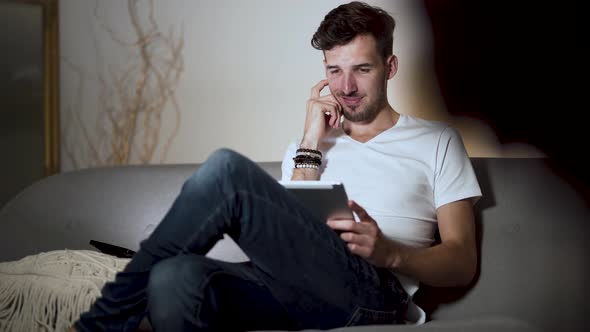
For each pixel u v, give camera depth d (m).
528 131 2.82
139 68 3.88
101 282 1.54
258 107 3.77
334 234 1.37
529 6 2.79
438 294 1.73
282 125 3.74
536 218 1.76
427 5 3.12
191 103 3.85
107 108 3.89
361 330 1.25
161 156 3.88
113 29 3.88
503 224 1.76
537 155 2.81
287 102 3.73
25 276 1.63
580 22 2.66
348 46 1.76
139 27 3.87
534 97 2.79
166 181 2.05
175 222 1.26
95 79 3.89
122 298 1.24
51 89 3.84
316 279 1.34
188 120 3.86
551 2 2.74
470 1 2.96
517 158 1.88
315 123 1.81
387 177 1.68
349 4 1.80
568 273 1.70
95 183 2.07
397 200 1.65
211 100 3.83
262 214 1.28
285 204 1.31
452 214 1.63
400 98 3.20
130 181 2.06
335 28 1.76
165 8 3.86
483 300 1.70
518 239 1.75
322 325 1.39
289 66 3.72
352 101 1.77
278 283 1.34
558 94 2.73
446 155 1.68
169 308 1.20
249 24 3.77
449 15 3.03
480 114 2.94
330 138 1.83
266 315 1.38
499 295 1.70
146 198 2.03
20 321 1.57
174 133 3.88
